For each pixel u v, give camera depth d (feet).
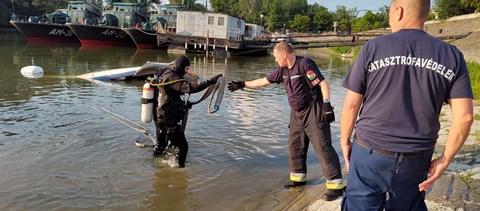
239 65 76.43
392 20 7.57
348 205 8.31
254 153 19.03
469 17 121.90
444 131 22.03
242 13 270.67
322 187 15.07
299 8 285.23
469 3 128.88
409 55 6.96
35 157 17.11
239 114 26.86
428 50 6.90
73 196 13.75
